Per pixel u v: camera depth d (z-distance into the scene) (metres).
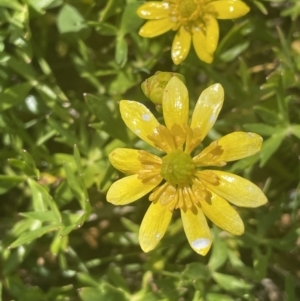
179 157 0.07
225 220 0.07
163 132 0.07
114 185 0.07
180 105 0.07
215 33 0.08
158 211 0.07
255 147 0.07
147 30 0.08
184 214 0.07
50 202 0.08
